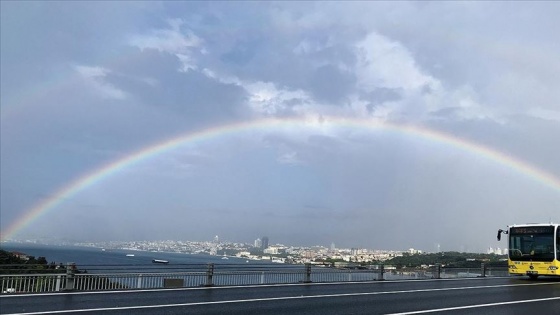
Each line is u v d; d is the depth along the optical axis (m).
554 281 30.14
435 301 17.69
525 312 15.05
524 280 31.00
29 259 27.78
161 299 16.25
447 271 34.69
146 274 20.44
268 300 16.70
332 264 28.08
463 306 16.33
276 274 25.30
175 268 22.09
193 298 16.80
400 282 28.00
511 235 30.02
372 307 15.48
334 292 20.31
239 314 13.38
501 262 38.88
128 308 13.88
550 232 28.44
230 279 23.34
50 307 13.85
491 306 16.45
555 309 15.87
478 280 30.83
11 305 14.22
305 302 16.39
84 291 18.14
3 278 17.64
